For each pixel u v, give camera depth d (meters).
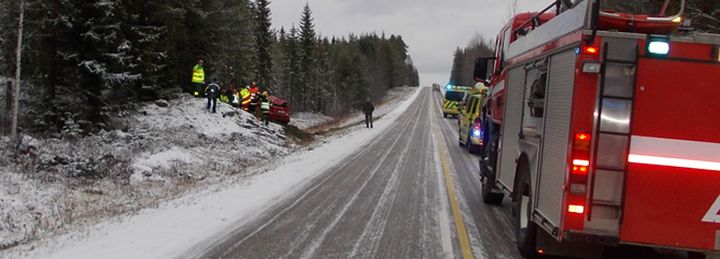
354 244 6.76
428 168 14.41
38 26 15.63
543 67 6.11
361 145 20.84
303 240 6.90
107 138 15.93
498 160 8.59
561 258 6.22
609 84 4.77
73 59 15.73
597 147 4.79
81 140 15.16
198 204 9.21
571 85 4.95
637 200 4.80
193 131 18.53
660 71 4.74
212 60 25.48
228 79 34.88
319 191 10.59
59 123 16.09
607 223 4.85
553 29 5.78
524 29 8.86
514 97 7.65
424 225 7.86
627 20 5.30
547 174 5.55
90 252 6.23
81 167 12.20
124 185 11.58
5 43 17.02
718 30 16.17
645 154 4.78
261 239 6.91
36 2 15.24
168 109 20.34
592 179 4.80
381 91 119.44
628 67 4.75
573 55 4.96
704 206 4.78
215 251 6.32
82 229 7.57
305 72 78.12
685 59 4.71
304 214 8.45
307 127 41.78
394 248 6.61
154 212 8.62
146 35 17.70
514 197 7.17
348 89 95.44
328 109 82.50
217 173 14.34
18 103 16.14
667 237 4.82
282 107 26.94
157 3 18.75
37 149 13.25
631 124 4.76
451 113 44.28
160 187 11.81
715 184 4.76
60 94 16.12
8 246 7.20
